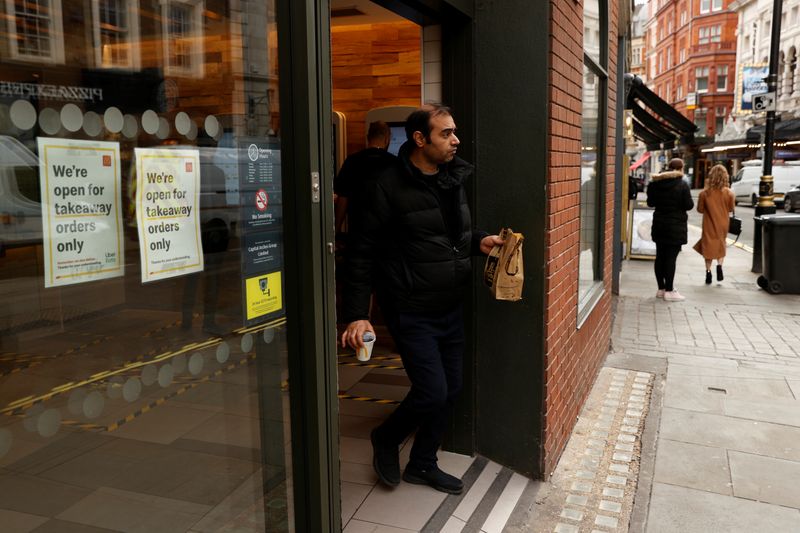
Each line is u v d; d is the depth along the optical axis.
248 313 1.80
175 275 1.54
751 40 50.94
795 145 37.88
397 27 5.68
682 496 3.50
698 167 63.47
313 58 1.91
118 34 1.35
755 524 3.23
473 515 3.13
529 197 3.39
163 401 1.53
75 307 1.28
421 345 2.99
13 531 1.20
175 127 1.52
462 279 3.03
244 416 1.82
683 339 6.82
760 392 5.16
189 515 1.64
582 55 4.28
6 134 1.14
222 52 1.66
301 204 1.93
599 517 3.24
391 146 5.60
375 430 3.33
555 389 3.71
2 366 1.16
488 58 3.39
